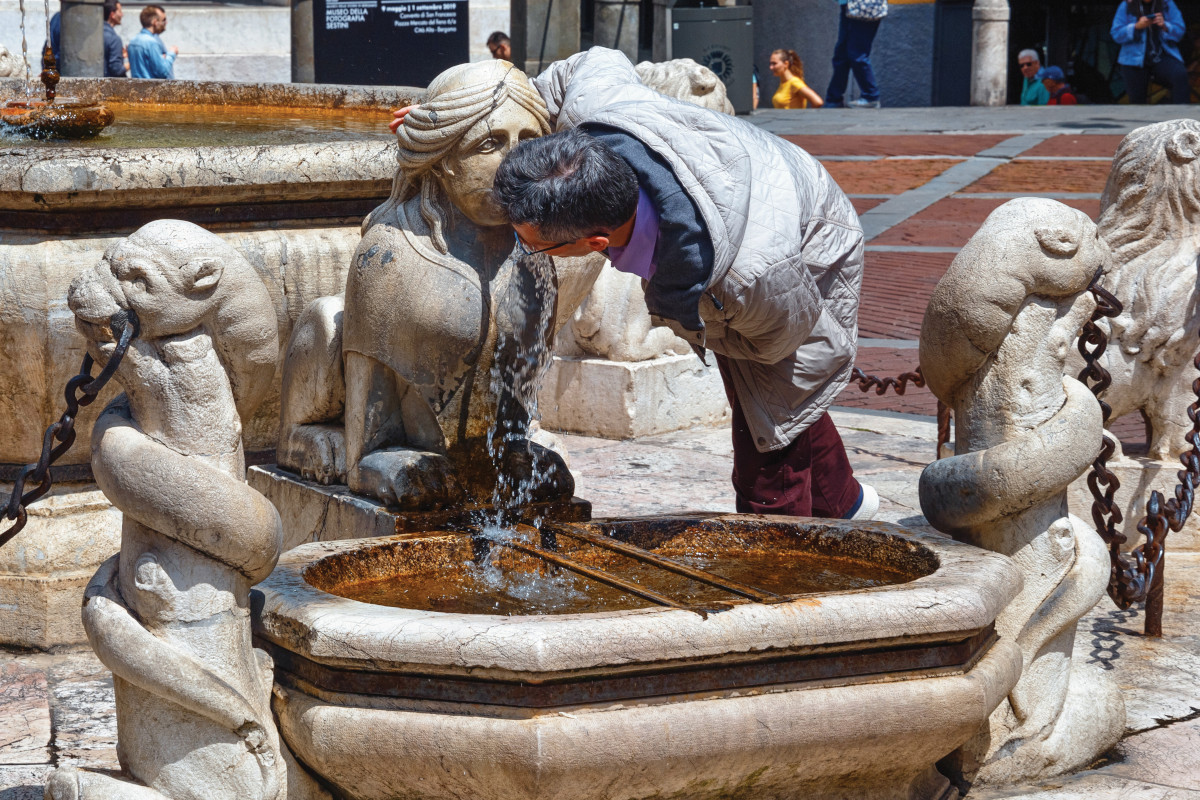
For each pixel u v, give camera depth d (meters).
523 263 3.49
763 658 2.46
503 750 2.34
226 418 2.53
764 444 3.63
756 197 3.14
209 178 3.90
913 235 11.43
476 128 3.25
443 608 2.83
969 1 23.22
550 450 3.68
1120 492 4.66
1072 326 3.01
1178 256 4.58
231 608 2.51
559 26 10.36
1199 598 4.29
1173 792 2.94
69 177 3.65
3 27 14.20
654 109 3.08
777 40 24.69
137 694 2.53
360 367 3.56
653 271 3.02
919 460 5.84
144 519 2.44
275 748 2.55
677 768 2.41
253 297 2.53
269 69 16.98
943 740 2.61
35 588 3.85
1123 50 21.06
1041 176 13.88
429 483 3.47
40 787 2.89
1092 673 3.19
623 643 2.34
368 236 3.51
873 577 3.05
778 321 3.23
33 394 3.83
